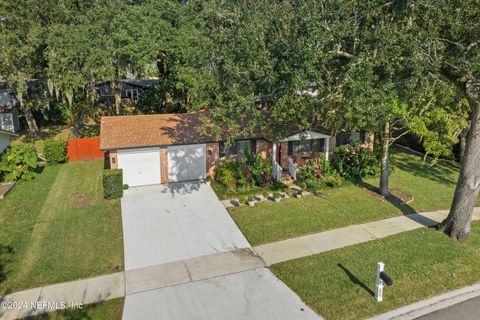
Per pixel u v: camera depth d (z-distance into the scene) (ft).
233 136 40.96
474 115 40.16
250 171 58.59
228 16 51.80
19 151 61.31
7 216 48.16
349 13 34.30
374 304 31.50
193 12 75.51
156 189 58.29
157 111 101.65
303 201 53.93
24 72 75.56
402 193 57.16
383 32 32.86
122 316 30.25
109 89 124.16
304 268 36.96
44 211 49.93
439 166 71.92
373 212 50.31
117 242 42.32
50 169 67.82
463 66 34.65
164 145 58.59
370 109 35.32
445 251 39.78
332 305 31.40
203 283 34.83
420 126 50.72
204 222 47.47
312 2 35.04
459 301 32.19
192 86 68.90
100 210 50.55
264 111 55.01
